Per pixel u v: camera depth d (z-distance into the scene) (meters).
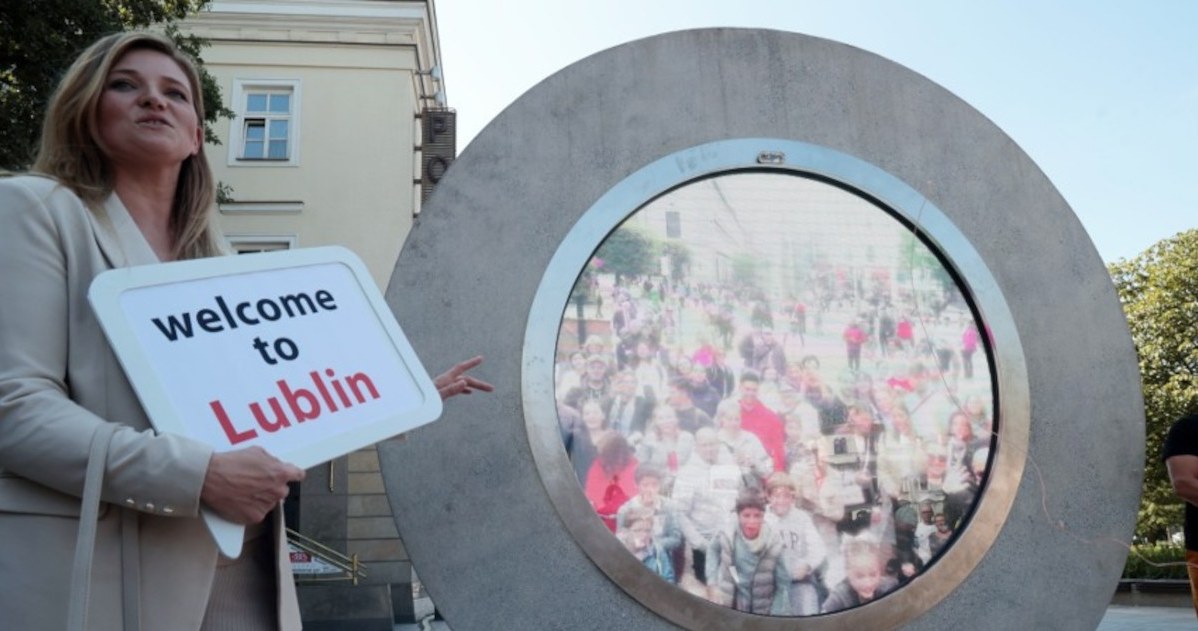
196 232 1.95
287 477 1.56
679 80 4.07
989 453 4.01
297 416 1.73
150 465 1.48
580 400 3.71
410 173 16.53
